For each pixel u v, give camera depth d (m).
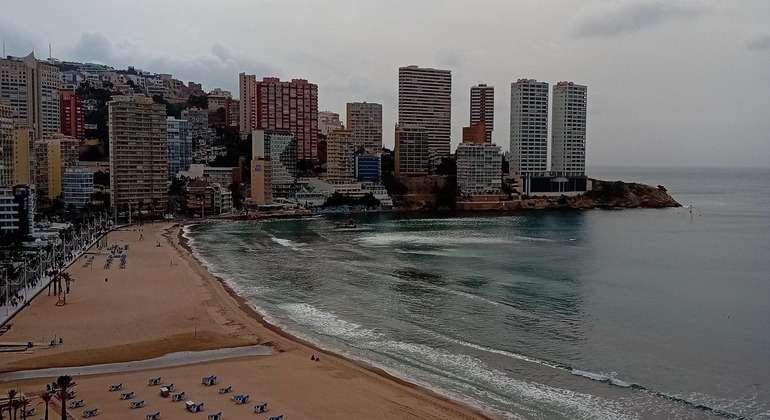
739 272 178.12
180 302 134.75
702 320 121.62
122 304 132.12
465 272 176.38
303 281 163.62
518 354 100.81
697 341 107.69
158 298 138.62
